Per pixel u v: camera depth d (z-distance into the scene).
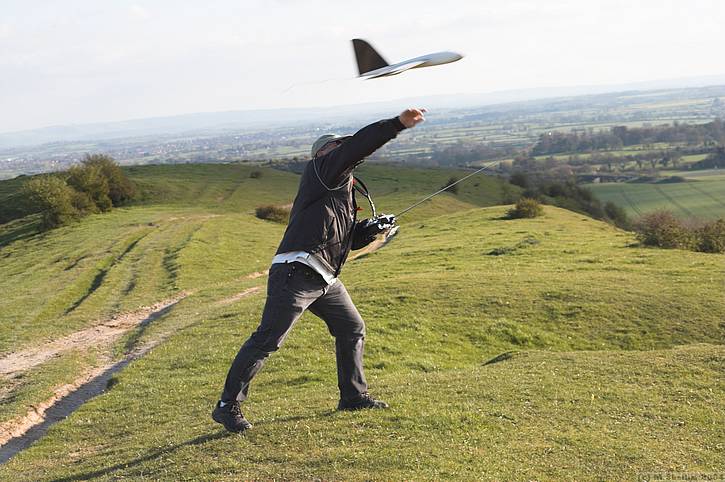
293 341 19.39
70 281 43.91
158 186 93.94
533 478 7.15
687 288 23.36
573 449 8.09
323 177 7.99
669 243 35.38
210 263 47.34
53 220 69.75
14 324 33.00
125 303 35.75
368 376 16.22
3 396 19.41
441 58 4.94
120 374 18.91
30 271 49.53
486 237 44.38
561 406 10.06
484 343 20.11
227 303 31.31
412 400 10.36
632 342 19.62
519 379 11.87
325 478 7.30
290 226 8.27
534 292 24.02
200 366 18.67
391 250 42.69
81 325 30.98
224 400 9.02
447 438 8.43
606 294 23.17
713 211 75.75
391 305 23.64
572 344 19.86
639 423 9.33
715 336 19.39
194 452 8.67
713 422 9.40
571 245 37.47
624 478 7.21
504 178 103.50
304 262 8.09
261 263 48.47
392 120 7.34
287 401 11.91
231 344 20.88
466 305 23.22
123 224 68.31
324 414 9.64
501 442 8.34
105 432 13.31
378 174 105.75
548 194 86.94
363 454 7.83
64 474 9.64
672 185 93.94
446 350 19.34
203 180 102.19
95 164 84.75
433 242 44.78
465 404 10.02
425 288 25.58
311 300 8.32
